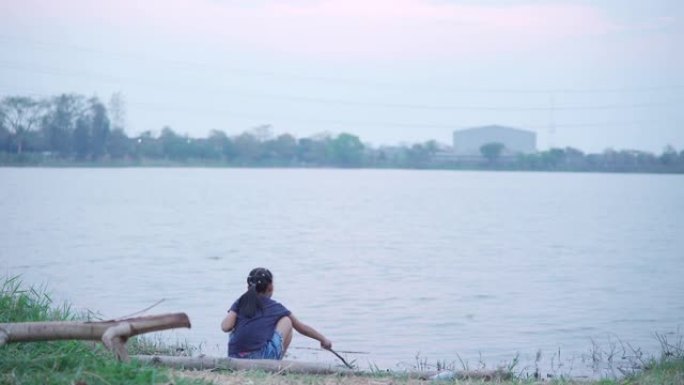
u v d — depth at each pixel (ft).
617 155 463.83
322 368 30.94
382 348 44.96
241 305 32.58
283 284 69.56
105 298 59.67
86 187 264.31
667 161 454.81
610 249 103.91
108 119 367.86
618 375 37.70
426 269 81.66
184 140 411.34
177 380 25.03
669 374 32.58
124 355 25.93
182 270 77.46
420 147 489.67
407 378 30.30
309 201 220.43
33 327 25.34
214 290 64.90
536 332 50.19
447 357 42.63
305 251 98.02
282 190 279.69
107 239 108.27
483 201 231.91
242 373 28.71
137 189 261.24
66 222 135.13
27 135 352.28
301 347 44.75
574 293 66.33
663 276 77.56
